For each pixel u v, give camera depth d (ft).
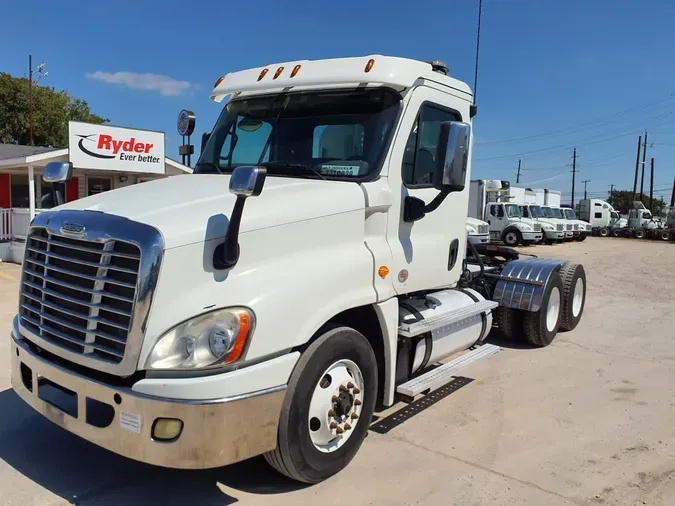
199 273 10.26
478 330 19.04
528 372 21.26
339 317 13.34
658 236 138.51
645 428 16.21
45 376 11.41
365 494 12.23
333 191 12.80
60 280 11.15
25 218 50.88
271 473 12.87
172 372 9.93
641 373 21.47
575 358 23.34
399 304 15.89
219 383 9.94
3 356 21.09
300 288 11.27
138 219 10.34
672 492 12.74
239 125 16.01
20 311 12.67
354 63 14.29
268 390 10.61
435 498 12.16
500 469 13.57
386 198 13.66
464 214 17.46
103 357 10.32
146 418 9.80
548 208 114.62
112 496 11.85
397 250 14.14
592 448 14.87
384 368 14.08
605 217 152.35
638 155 205.77
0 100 119.34
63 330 11.17
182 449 9.80
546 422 16.48
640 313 33.73
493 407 17.58
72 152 54.60
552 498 12.34
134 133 58.70
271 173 14.51
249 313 10.43
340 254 12.61
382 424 16.05
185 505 11.60
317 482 12.51
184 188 12.82
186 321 10.01
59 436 14.57
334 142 14.33
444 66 16.11
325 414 12.09
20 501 11.53
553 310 25.40
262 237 11.11
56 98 126.93
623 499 12.40
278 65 15.69
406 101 14.32
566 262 27.73
